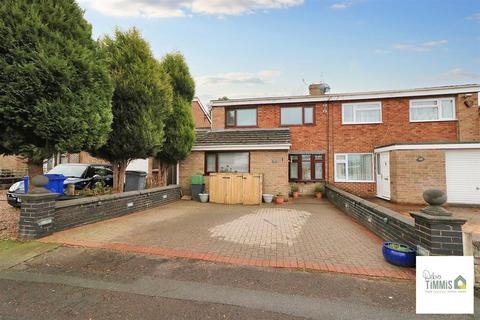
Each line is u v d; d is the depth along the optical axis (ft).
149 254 15.31
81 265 13.62
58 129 18.38
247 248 16.58
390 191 39.04
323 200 42.63
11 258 14.47
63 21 19.03
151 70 30.68
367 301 10.23
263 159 41.86
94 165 38.34
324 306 9.84
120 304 9.87
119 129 28.48
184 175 45.01
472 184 35.24
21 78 16.49
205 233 20.20
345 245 17.38
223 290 11.02
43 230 18.17
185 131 40.11
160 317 9.05
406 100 46.50
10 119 17.11
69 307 9.66
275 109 51.70
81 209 21.85
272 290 11.05
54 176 25.43
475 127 43.27
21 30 16.74
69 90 18.39
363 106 48.34
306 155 49.65
